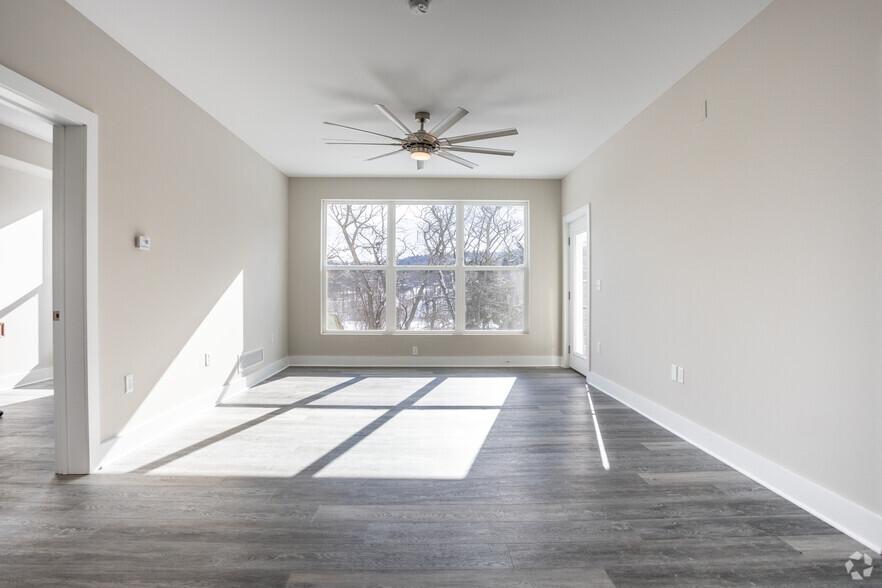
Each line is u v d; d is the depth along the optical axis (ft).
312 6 8.11
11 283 16.63
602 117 13.32
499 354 20.47
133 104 9.69
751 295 8.46
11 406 13.58
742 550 6.01
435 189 20.30
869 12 6.17
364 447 9.91
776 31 7.84
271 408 13.11
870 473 6.21
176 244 11.37
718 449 9.35
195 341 12.35
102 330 8.80
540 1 8.02
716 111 9.52
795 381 7.45
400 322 20.62
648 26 8.75
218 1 7.93
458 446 10.00
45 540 6.19
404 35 9.09
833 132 6.72
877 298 6.12
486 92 11.66
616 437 10.65
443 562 5.73
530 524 6.66
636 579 5.40
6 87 6.74
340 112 12.92
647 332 12.50
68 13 7.92
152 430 10.41
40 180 17.63
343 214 20.54
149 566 5.62
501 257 20.66
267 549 6.00
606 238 15.33
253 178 16.28
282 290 19.51
